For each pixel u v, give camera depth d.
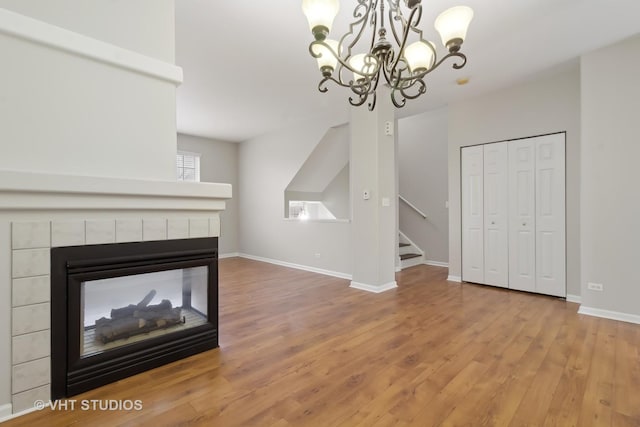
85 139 1.76
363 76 1.85
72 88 1.72
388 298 3.57
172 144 2.09
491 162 4.04
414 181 6.03
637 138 2.73
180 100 4.21
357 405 1.61
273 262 6.07
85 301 1.80
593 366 1.98
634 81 2.73
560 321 2.80
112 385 1.79
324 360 2.09
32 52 1.60
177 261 2.10
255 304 3.36
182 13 2.31
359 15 1.90
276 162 5.99
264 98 4.14
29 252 1.55
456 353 2.18
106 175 1.83
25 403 1.54
